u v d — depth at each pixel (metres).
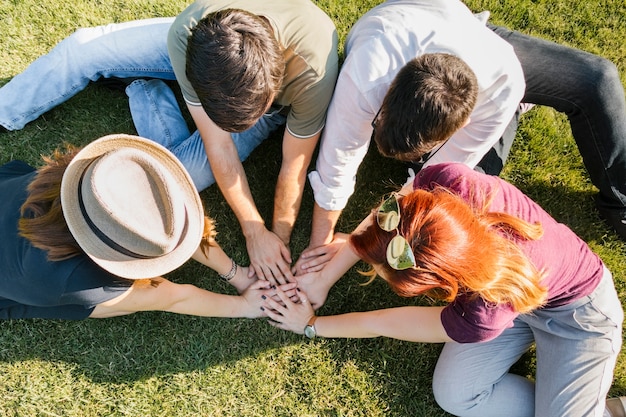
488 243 1.46
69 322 2.42
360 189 2.62
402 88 1.54
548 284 1.86
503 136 2.35
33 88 2.38
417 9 1.81
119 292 1.78
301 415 2.43
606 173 2.28
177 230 1.59
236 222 2.54
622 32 2.77
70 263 1.63
